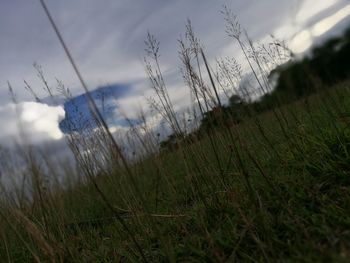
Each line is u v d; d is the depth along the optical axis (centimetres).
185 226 53
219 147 63
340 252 36
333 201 44
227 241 45
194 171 61
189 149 61
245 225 44
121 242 57
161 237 43
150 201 71
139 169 87
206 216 52
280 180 53
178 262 46
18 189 70
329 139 56
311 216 43
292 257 37
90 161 67
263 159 62
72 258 54
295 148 59
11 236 66
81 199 86
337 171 50
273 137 70
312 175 53
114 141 41
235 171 60
